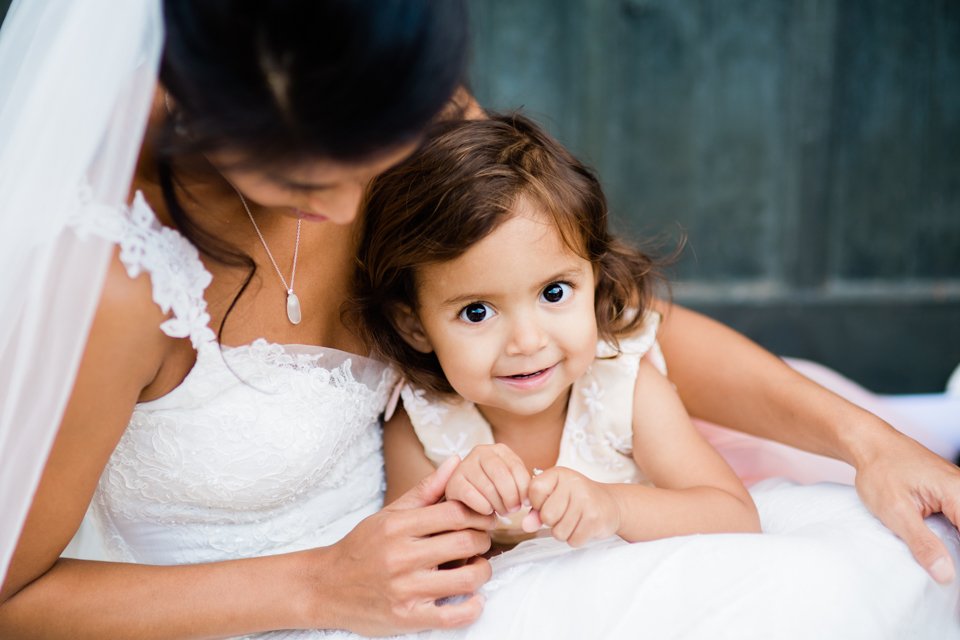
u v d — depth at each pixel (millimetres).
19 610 1199
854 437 1426
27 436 1078
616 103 4746
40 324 1060
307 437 1339
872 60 4754
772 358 1614
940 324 4805
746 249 4898
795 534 1306
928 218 4910
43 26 1138
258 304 1314
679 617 1127
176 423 1275
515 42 4652
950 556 1249
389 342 1453
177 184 1171
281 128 929
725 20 4699
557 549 1306
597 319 1492
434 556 1173
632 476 1562
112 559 1453
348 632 1227
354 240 1446
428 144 1360
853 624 1107
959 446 2355
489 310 1337
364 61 901
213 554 1404
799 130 4766
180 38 934
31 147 1086
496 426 1538
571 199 1347
